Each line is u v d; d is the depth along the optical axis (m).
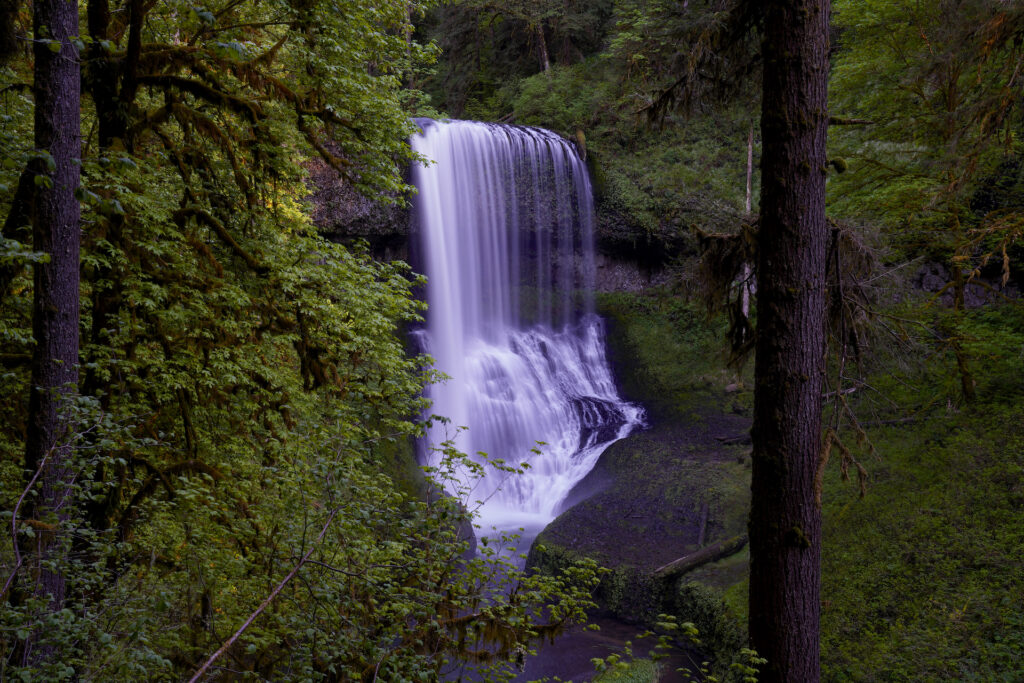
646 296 27.69
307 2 9.74
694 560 14.61
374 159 11.00
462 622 6.04
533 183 26.12
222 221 10.62
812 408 6.84
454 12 33.31
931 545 12.66
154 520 7.17
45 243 5.93
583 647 13.15
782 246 6.81
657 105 9.05
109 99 8.66
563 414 23.84
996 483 13.31
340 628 5.25
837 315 8.52
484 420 22.84
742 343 9.05
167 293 8.78
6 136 6.41
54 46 5.29
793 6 6.70
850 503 14.25
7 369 8.06
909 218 14.27
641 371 25.23
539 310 26.83
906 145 16.12
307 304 9.88
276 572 5.48
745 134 26.86
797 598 6.77
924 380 16.47
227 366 9.23
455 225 24.17
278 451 7.38
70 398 5.42
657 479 18.55
